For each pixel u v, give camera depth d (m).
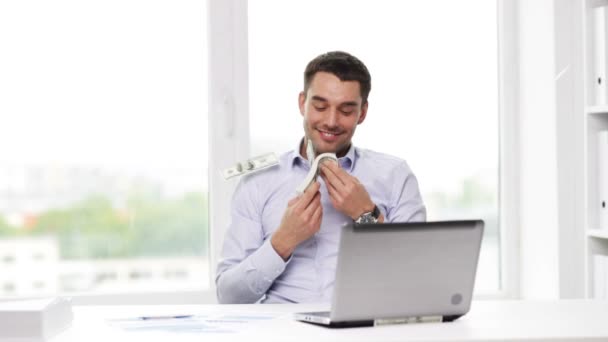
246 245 2.62
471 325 1.91
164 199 3.45
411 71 3.62
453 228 1.90
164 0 3.44
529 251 3.63
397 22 3.60
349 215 2.44
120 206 3.42
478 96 3.67
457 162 3.66
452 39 3.65
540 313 2.11
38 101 3.35
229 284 2.49
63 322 1.93
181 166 3.46
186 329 1.88
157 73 3.44
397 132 3.61
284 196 2.65
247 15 3.46
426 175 3.64
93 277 3.40
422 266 1.90
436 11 3.63
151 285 3.45
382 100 3.59
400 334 1.79
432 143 3.64
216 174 3.43
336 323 1.88
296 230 2.40
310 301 2.56
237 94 3.45
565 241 3.47
